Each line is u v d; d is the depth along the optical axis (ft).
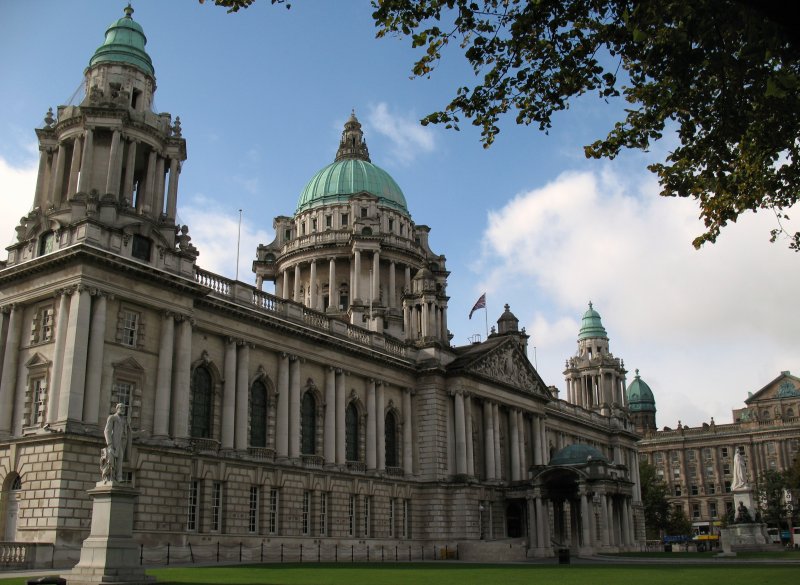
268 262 395.14
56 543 147.33
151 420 174.70
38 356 167.84
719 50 69.72
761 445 561.43
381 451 252.42
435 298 287.69
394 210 382.22
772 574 124.26
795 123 75.82
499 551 244.83
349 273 361.10
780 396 569.64
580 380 465.47
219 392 199.31
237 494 195.21
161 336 180.65
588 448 281.95
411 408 271.69
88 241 167.73
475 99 75.00
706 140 81.10
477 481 269.23
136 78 202.59
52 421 156.66
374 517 242.17
